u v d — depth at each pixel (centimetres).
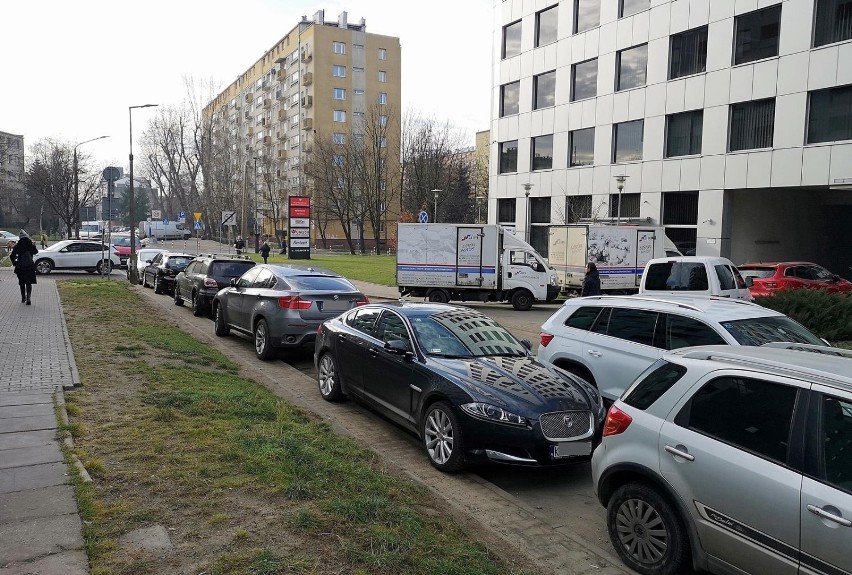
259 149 9731
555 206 3544
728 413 380
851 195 3095
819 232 3225
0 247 4128
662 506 397
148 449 524
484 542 434
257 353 1089
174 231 7544
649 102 2992
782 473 338
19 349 950
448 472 591
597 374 739
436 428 603
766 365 378
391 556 370
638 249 2370
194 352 1005
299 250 4341
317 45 7656
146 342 1043
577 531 490
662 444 402
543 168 3666
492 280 2019
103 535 372
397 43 8106
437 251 2025
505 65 3934
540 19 3675
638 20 3042
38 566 334
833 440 329
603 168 3244
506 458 552
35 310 1420
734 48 2648
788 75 2447
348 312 846
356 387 763
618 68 3175
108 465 486
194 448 532
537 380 611
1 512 396
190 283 1641
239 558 351
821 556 314
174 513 408
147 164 8075
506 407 559
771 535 337
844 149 2289
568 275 2356
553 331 809
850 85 2275
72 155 5231
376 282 2838
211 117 7856
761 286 1847
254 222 7612
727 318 660
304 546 374
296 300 1045
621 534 426
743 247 2903
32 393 686
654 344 698
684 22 2827
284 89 8650
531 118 3725
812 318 1252
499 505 522
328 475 495
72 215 4984
